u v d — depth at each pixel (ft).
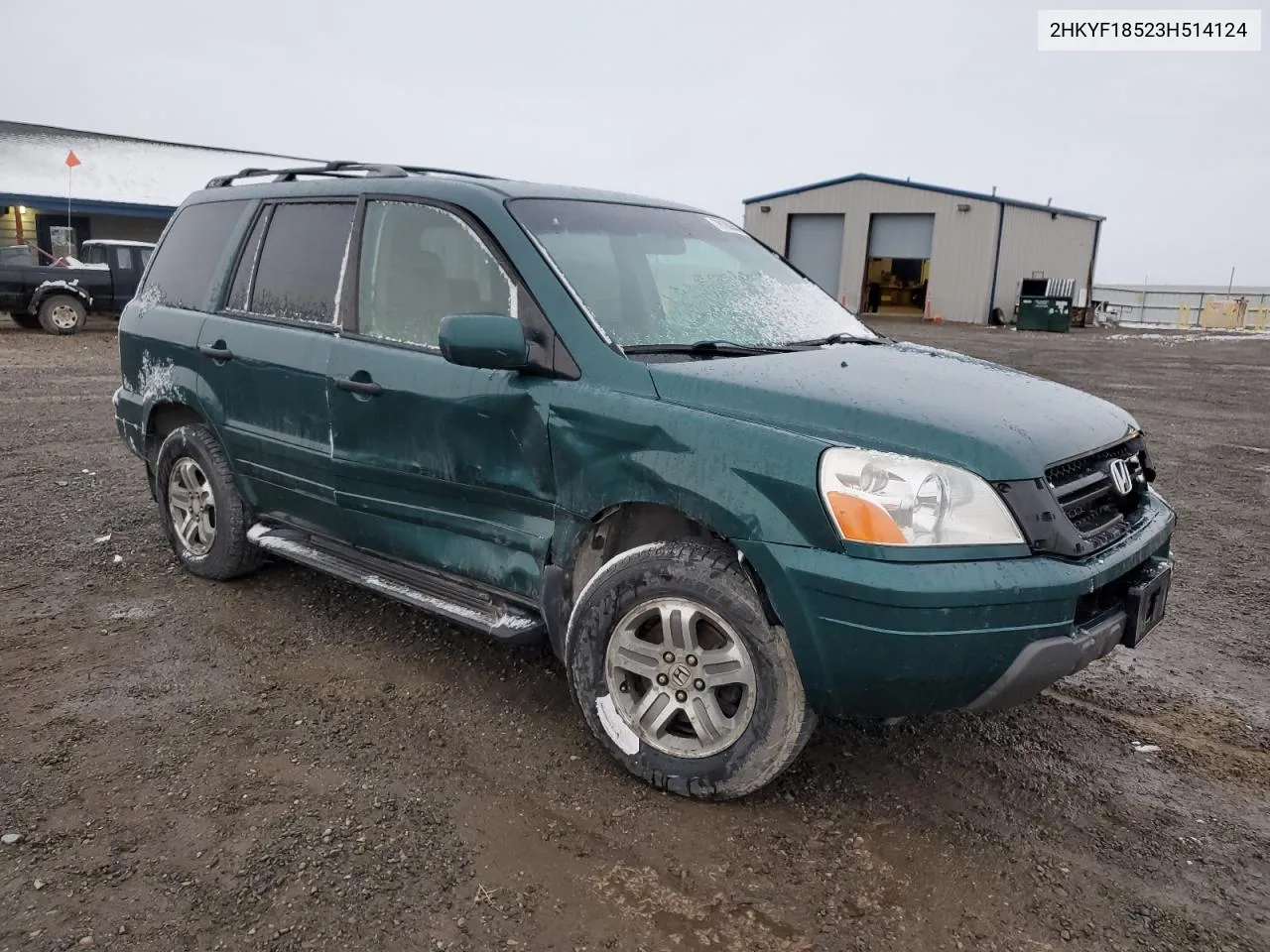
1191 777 10.62
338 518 13.28
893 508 8.39
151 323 16.24
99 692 11.89
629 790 9.98
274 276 14.16
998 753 11.03
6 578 15.83
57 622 14.07
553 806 9.67
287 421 13.51
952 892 8.52
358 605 14.97
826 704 9.01
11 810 9.30
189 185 92.27
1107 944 7.92
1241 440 32.27
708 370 9.91
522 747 10.82
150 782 9.88
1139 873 8.89
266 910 8.00
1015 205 106.83
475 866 8.68
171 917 7.89
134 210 85.25
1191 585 17.06
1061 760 10.93
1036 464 8.78
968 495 8.46
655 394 9.80
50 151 90.27
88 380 40.50
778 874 8.71
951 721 11.75
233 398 14.40
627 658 10.05
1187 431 33.94
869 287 117.29
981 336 84.84
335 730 11.10
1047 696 12.59
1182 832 9.57
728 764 9.52
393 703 11.80
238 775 10.06
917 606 8.20
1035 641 8.45
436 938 7.75
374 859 8.71
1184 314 125.39
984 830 9.48
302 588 15.67
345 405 12.50
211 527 15.75
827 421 9.05
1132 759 11.00
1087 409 10.51
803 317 12.94
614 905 8.22
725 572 9.36
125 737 10.81
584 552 10.64
